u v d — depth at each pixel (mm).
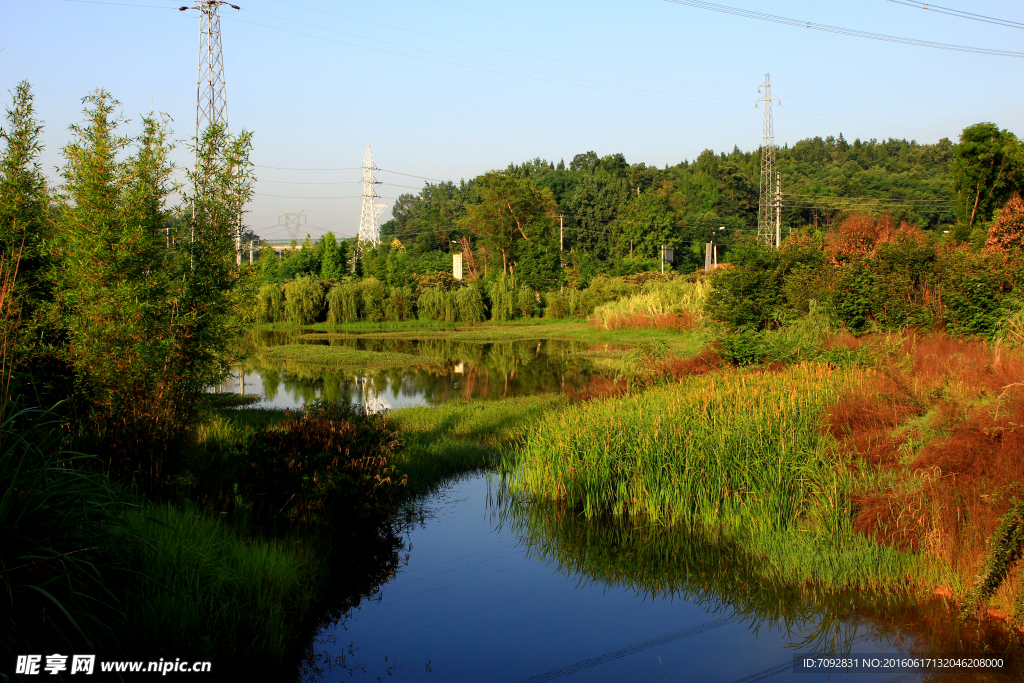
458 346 36594
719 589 7668
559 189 124062
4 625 4727
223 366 11469
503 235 70250
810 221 99625
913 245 20688
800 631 6719
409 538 9414
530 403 17672
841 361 14867
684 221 94750
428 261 86500
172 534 7039
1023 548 6738
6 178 8789
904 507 7918
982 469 7871
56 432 6918
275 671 5914
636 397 13164
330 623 7090
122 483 7949
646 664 6230
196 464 10133
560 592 7770
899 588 7281
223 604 6258
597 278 55344
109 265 9625
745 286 23641
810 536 8492
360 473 9641
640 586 7883
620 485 10141
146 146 10539
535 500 10648
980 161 33844
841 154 151750
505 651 6488
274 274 73375
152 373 9289
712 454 10055
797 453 9680
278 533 8703
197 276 10930
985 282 18594
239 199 11578
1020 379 9766
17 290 8281
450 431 14766
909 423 9539
